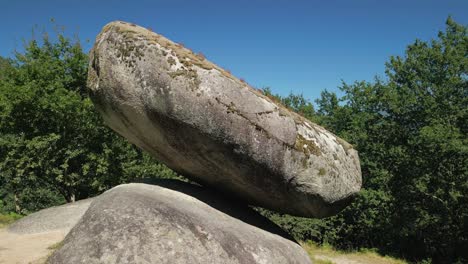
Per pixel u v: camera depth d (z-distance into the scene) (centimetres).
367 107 1978
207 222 510
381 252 1759
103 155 1772
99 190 1845
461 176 1576
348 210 1852
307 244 1822
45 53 1853
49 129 1739
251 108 511
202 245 468
